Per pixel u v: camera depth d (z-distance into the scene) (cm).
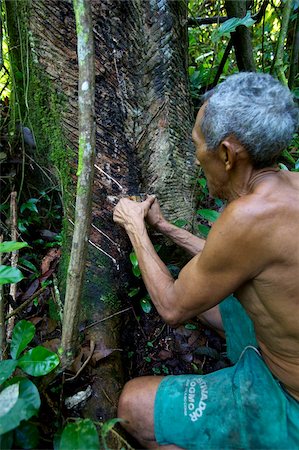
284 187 92
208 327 170
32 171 183
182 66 176
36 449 96
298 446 107
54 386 116
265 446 109
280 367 108
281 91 88
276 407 109
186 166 182
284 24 202
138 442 128
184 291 108
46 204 187
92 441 88
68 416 115
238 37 231
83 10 91
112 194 156
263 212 87
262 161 92
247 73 93
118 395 125
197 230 183
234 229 89
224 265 95
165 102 165
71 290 105
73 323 108
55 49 143
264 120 84
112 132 154
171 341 164
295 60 258
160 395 121
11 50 169
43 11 138
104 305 146
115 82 152
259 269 92
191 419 115
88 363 126
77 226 102
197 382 122
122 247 159
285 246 87
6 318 122
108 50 147
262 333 105
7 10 158
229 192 104
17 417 83
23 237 175
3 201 180
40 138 167
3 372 96
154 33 160
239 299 108
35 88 153
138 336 162
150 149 168
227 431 112
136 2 153
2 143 179
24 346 105
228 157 92
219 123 88
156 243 171
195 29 297
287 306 93
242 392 112
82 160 99
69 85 146
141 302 161
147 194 167
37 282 153
